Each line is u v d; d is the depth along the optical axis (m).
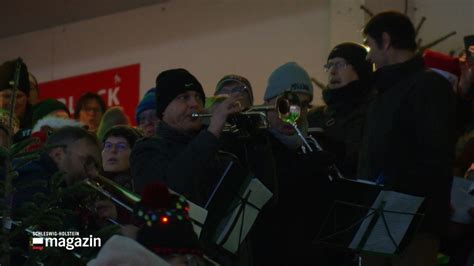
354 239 8.88
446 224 9.00
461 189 9.77
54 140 8.65
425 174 8.97
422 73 9.28
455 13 13.79
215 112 8.69
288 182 9.55
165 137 9.05
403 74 9.38
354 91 11.10
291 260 9.46
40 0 17.11
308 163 9.61
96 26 17.55
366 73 11.13
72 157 8.61
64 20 17.86
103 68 17.38
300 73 10.39
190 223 6.51
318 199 9.55
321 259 9.59
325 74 14.50
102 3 17.00
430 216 8.95
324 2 14.70
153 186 6.48
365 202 8.74
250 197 8.77
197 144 8.55
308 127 11.18
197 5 16.20
